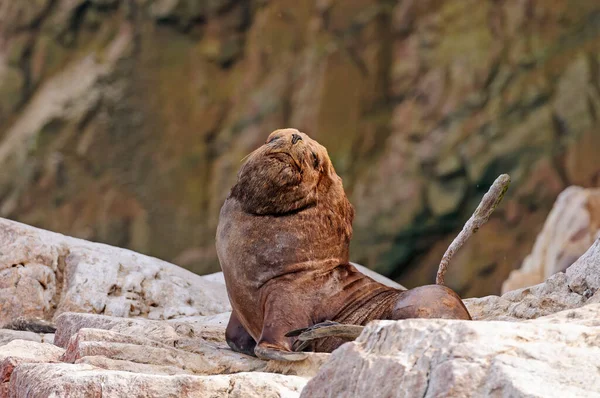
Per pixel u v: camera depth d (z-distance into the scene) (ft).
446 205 347.56
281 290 82.69
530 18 360.07
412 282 353.51
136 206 368.68
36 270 134.82
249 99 377.50
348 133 365.40
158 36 384.27
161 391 65.67
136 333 93.15
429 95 361.92
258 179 84.79
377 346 57.36
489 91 354.74
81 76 376.68
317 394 57.67
